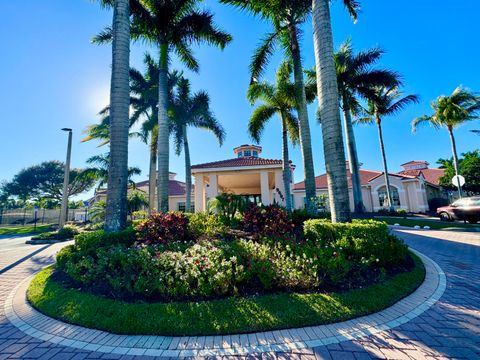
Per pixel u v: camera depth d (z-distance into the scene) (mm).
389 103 20812
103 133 19812
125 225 7340
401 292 4285
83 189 38969
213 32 11633
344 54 17391
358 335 3127
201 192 18219
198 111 18094
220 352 2869
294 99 11242
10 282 6121
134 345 3057
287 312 3525
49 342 3221
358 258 5191
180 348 2965
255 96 12609
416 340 2994
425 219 18750
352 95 18188
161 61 11234
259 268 4309
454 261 6766
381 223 5777
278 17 10953
